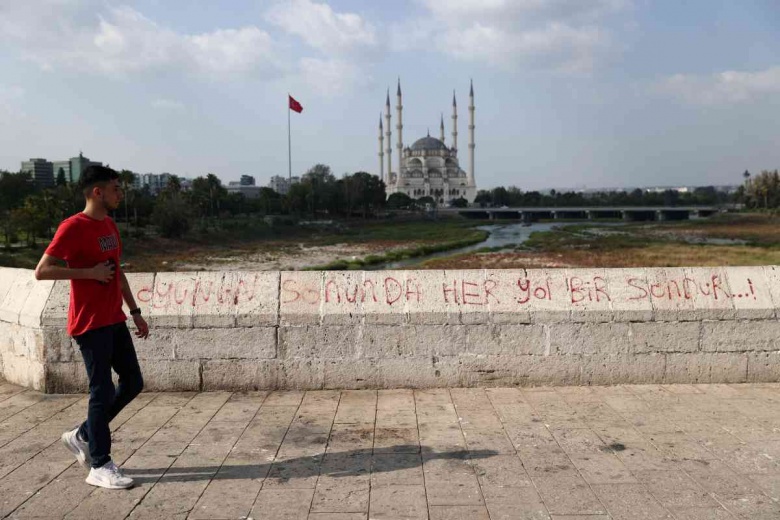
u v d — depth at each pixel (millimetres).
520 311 5520
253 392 5508
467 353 5547
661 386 5543
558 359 5551
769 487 3588
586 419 4727
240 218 93938
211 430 4582
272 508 3396
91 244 3770
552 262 45062
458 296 5609
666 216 140250
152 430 4586
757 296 5664
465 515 3295
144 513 3363
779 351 5625
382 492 3568
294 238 80688
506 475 3771
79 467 3963
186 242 63688
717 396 5246
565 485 3633
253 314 5516
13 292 5969
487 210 145875
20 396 5438
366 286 5664
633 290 5656
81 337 3781
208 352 5547
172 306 5559
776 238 70250
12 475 3846
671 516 3266
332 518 3277
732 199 158500
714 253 48625
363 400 5250
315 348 5543
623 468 3852
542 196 181625
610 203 161875
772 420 4668
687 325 5586
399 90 189625
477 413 4887
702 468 3846
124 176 66312
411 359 5543
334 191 115750
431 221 134875
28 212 49938
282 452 4164
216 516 3320
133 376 4102
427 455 4090
